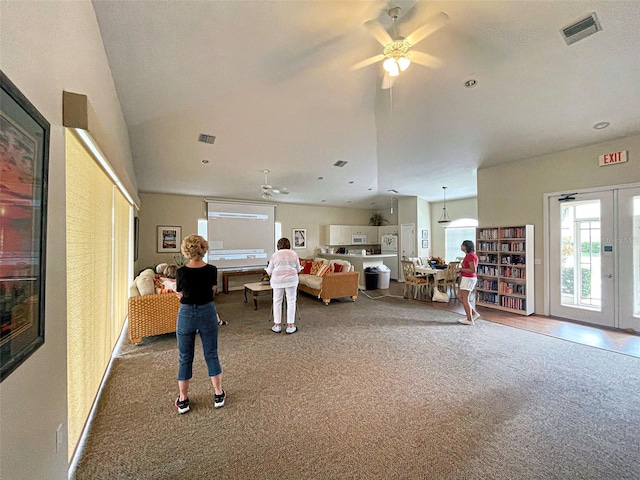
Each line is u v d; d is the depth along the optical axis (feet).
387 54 7.77
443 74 10.34
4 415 3.06
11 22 3.14
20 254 3.28
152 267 23.48
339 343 12.53
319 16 7.77
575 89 10.63
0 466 2.99
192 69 9.60
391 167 20.58
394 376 9.46
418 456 5.97
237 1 7.07
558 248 16.17
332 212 34.96
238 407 7.74
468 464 5.75
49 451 4.25
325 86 11.30
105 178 9.36
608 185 14.30
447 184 25.17
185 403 7.52
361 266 26.58
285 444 6.35
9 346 3.07
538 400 8.02
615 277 14.24
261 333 13.93
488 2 7.39
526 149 15.92
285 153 18.01
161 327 12.75
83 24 5.95
